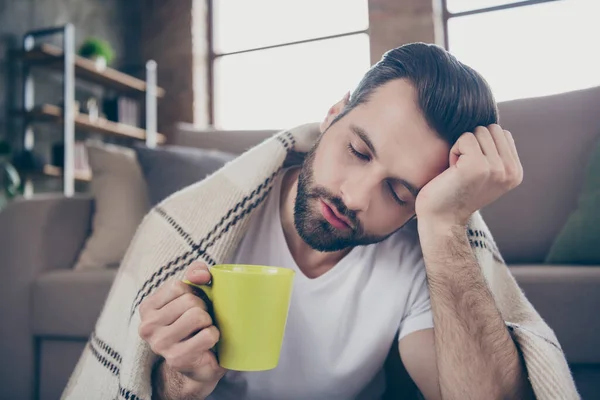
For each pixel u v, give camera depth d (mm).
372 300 746
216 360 513
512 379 611
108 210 1408
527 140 1412
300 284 748
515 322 731
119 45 3924
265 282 461
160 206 803
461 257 643
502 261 779
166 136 3949
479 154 630
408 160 621
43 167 2943
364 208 624
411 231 827
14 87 2988
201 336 470
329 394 744
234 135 1672
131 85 3639
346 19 3730
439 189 637
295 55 3891
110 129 3414
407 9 3365
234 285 463
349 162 631
